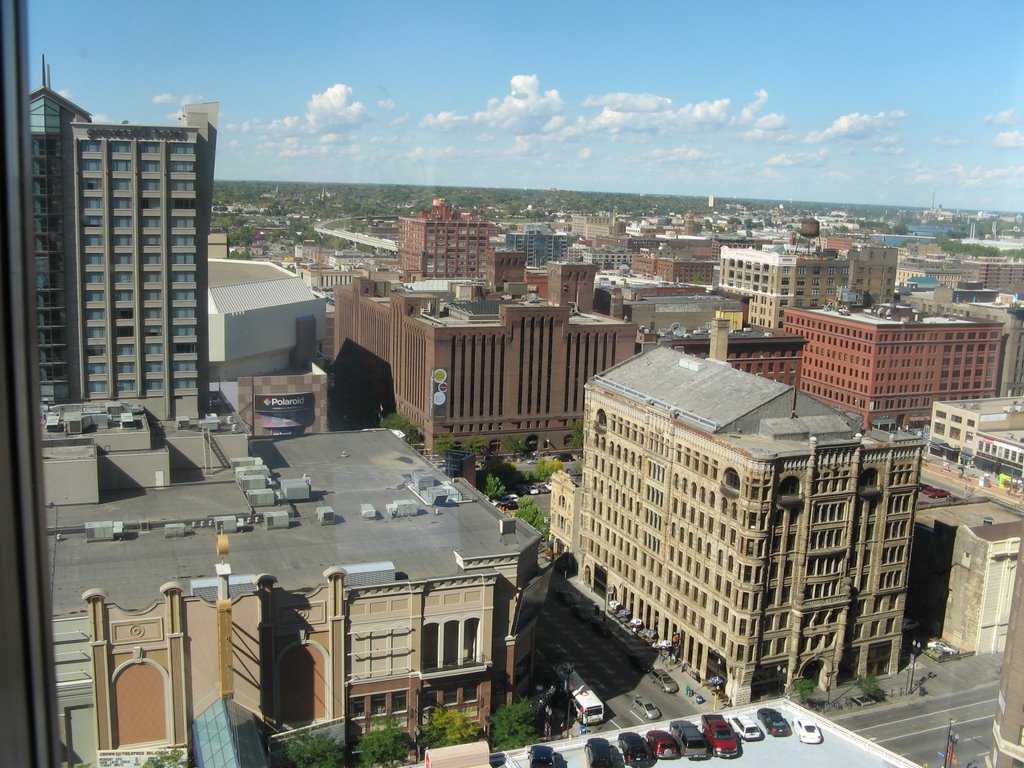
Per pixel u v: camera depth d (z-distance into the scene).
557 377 199.12
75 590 77.12
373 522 95.69
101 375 137.38
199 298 140.12
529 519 144.62
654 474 115.19
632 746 71.19
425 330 190.62
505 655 88.94
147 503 98.12
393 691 82.88
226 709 72.06
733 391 110.62
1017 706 58.25
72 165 130.12
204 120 136.62
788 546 100.50
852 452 101.06
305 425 168.75
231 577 77.94
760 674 101.94
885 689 102.56
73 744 73.25
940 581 111.38
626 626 118.50
